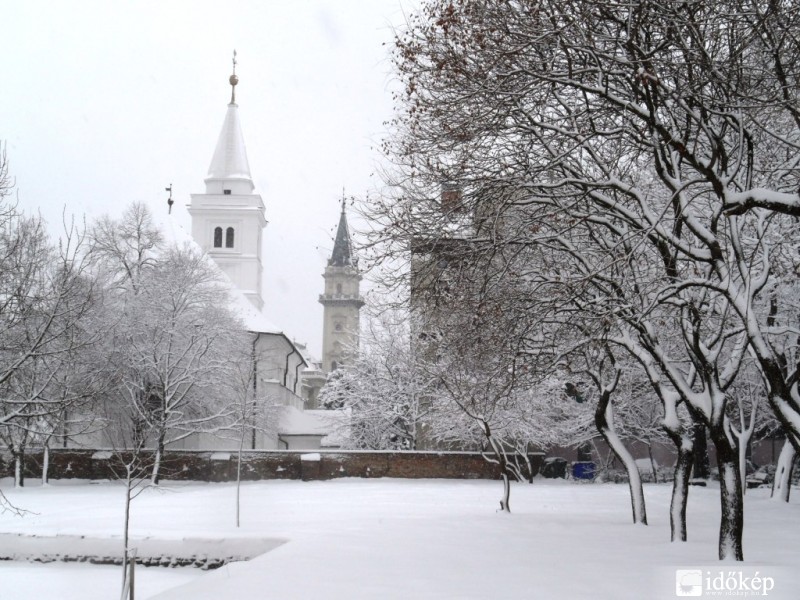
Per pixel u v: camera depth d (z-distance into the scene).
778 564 15.99
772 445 62.56
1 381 32.78
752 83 17.41
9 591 22.73
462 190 19.27
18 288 34.38
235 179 109.88
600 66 15.73
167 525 29.50
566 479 56.31
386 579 14.62
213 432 57.22
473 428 50.50
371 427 64.19
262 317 77.81
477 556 17.67
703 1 15.19
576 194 18.03
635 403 49.41
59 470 54.75
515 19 16.73
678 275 19.53
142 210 63.44
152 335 56.66
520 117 18.42
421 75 18.27
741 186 18.69
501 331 20.80
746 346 18.81
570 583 14.10
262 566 16.27
